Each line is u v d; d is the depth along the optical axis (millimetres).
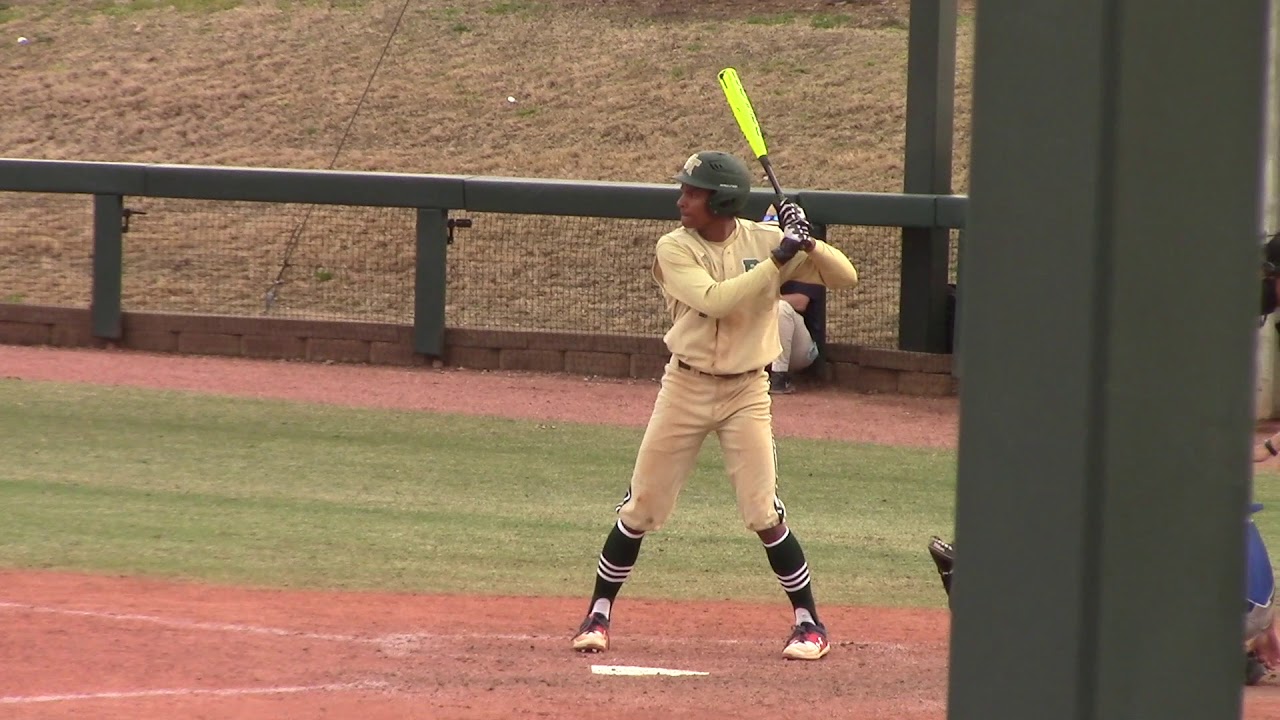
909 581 25734
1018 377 6895
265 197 47188
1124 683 6809
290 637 20609
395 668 19250
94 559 25016
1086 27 6527
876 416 41469
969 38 85625
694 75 88688
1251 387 6758
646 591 24500
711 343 19219
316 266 65062
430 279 46875
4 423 37094
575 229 64938
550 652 20375
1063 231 6680
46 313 49281
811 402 43375
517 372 46875
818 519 30484
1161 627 6809
